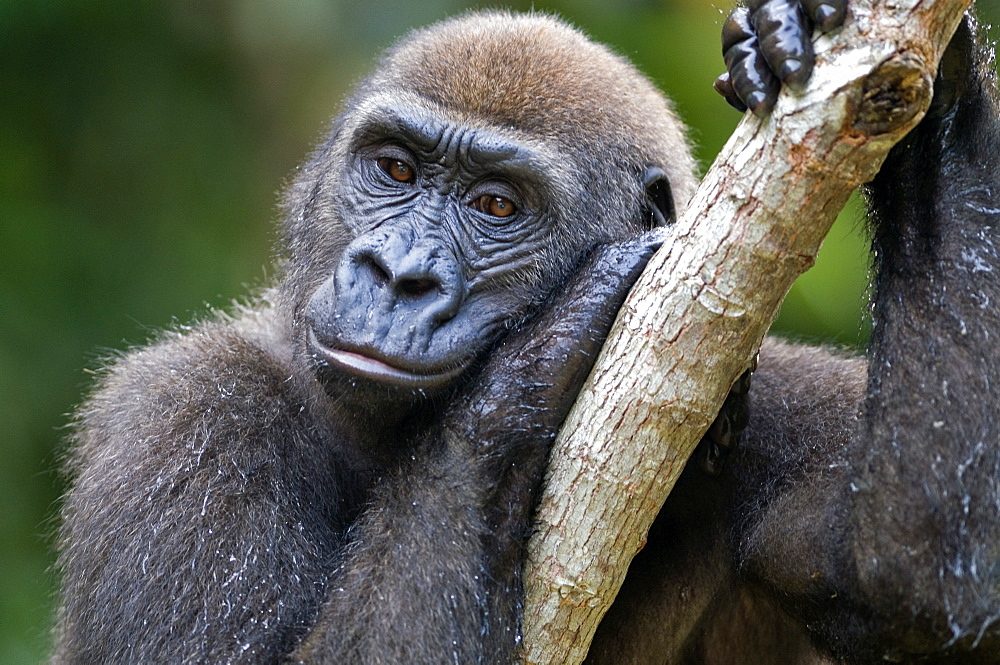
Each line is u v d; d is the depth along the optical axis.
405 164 8.10
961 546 6.24
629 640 8.27
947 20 5.32
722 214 5.99
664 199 8.77
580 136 8.13
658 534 8.27
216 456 7.67
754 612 8.59
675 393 6.23
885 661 6.86
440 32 8.70
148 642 7.18
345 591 6.93
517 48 8.29
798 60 5.50
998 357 6.29
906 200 6.68
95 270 16.34
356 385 7.23
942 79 6.57
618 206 8.33
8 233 15.98
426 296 7.49
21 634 14.20
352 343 7.18
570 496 6.54
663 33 16.09
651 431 6.32
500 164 7.83
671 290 6.21
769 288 5.99
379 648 6.68
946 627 6.37
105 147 16.78
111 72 16.78
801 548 7.37
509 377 6.96
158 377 8.42
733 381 6.29
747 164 5.84
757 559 7.73
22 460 15.01
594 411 6.49
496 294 7.83
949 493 6.25
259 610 7.16
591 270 7.20
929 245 6.59
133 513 7.54
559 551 6.58
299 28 16.75
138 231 16.72
